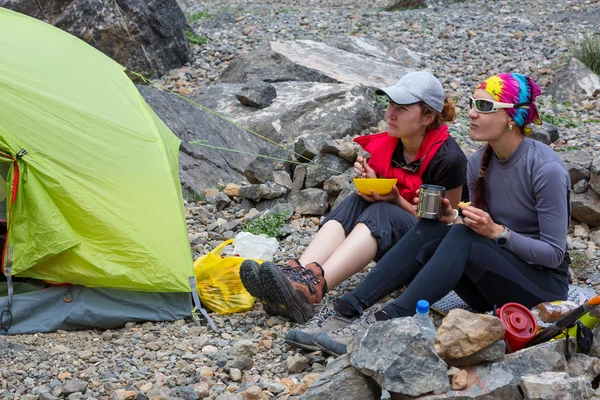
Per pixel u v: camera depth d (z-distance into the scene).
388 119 4.27
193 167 7.00
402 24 12.56
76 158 4.58
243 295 4.53
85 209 4.41
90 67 5.19
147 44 10.80
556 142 7.38
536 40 11.12
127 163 4.74
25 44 4.97
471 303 3.99
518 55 10.59
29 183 4.33
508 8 13.21
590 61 9.94
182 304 4.48
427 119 4.26
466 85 9.66
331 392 3.04
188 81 10.73
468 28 11.99
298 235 5.69
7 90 4.62
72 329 4.39
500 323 3.01
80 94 4.92
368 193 4.33
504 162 3.69
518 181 3.65
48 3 10.72
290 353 3.84
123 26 10.57
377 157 4.50
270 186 6.17
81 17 10.43
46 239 4.29
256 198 6.19
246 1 16.72
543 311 3.39
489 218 3.53
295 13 14.20
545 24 11.96
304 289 4.06
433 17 12.87
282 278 3.98
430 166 4.30
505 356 3.06
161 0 11.00
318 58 9.95
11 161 4.36
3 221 4.54
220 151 7.45
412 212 4.33
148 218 4.58
